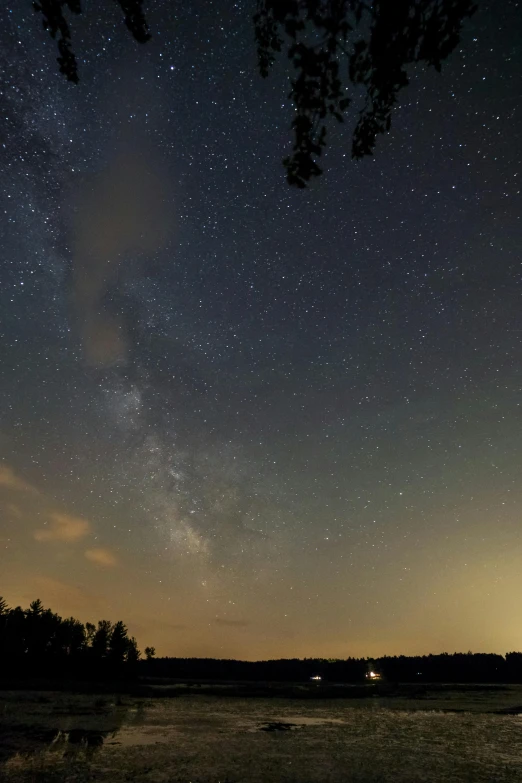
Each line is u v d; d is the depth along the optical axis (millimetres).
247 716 26328
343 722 24719
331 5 3273
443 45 3342
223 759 14594
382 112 3721
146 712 26734
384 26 3305
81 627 58062
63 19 3557
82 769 12852
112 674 55531
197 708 29719
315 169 3797
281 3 3275
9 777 11984
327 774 13094
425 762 14859
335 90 3545
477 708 32594
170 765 13570
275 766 13859
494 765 14539
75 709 26703
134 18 3729
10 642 49750
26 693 34781
